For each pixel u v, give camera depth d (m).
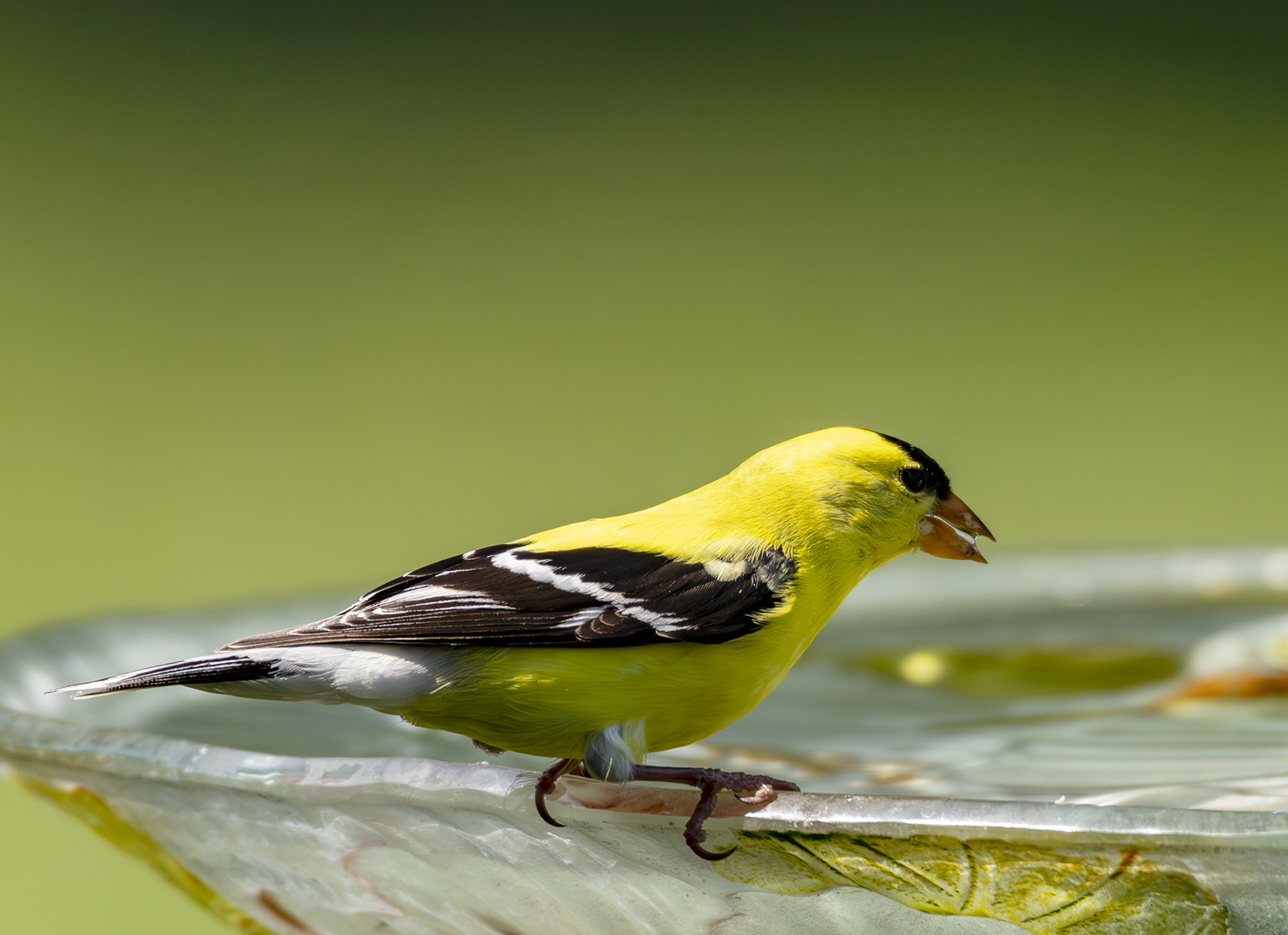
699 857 2.69
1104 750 2.76
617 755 2.72
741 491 2.75
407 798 2.69
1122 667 2.81
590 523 2.74
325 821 2.69
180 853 2.71
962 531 2.75
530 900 2.70
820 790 2.74
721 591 2.73
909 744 2.77
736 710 2.73
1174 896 2.67
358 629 2.72
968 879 2.68
